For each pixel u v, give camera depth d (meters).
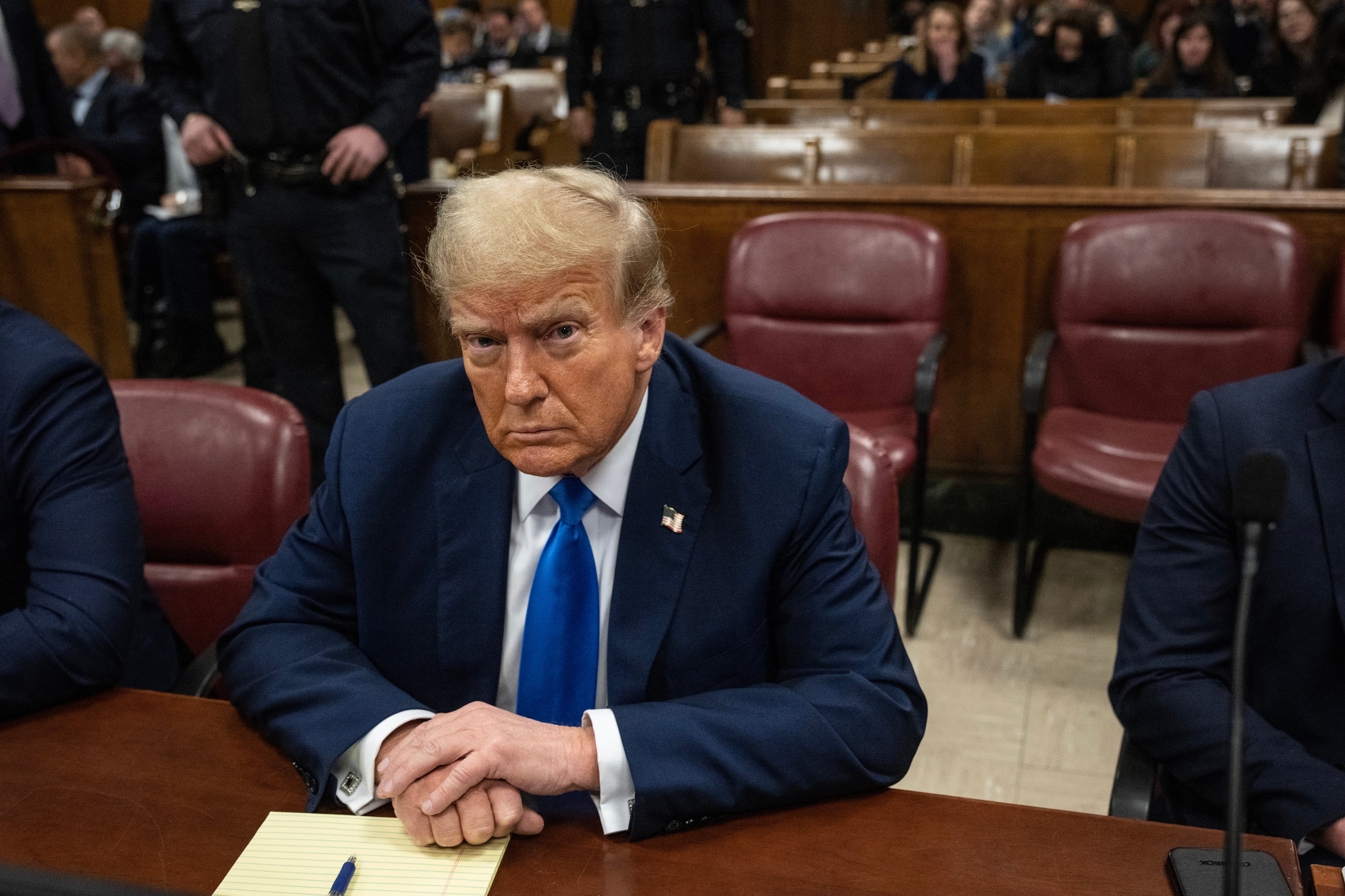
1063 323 2.91
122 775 1.10
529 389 0.99
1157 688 1.29
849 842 1.00
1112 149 3.80
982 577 3.21
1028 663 2.75
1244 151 3.65
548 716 1.18
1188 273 2.77
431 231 1.04
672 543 1.17
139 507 1.59
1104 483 2.55
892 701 1.12
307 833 1.00
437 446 1.23
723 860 0.97
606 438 1.04
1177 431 2.81
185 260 4.99
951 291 3.32
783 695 1.09
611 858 0.98
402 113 3.08
